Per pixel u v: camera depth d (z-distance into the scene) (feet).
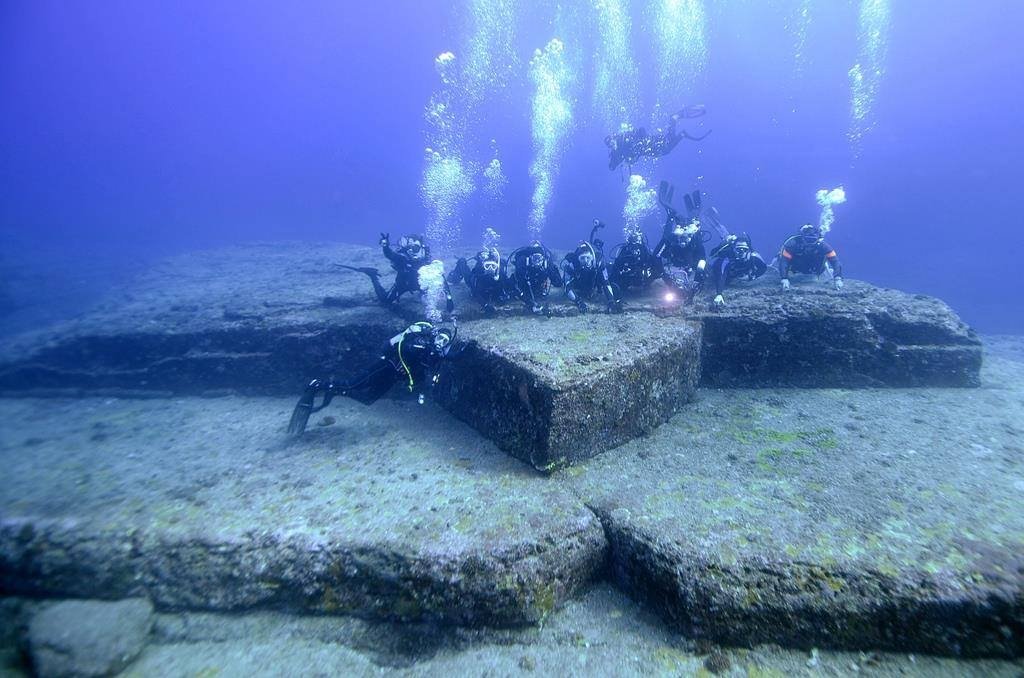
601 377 12.77
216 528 10.55
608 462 12.85
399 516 10.75
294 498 11.69
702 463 12.67
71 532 10.66
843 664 8.51
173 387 20.15
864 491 11.02
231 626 10.09
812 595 8.68
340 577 10.00
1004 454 12.53
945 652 8.40
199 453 14.74
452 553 9.61
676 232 20.34
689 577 9.09
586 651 9.16
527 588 9.59
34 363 20.42
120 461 14.37
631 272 18.99
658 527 10.09
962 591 8.30
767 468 12.27
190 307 22.62
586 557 10.34
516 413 13.11
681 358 15.52
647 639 9.27
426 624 9.82
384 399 18.53
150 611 10.21
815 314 17.35
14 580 10.68
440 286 19.21
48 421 17.70
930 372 17.35
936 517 9.95
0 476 13.44
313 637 9.82
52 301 42.22
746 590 8.85
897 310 17.71
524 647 9.36
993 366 20.33
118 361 20.51
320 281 26.61
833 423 14.70
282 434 15.94
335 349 19.51
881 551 9.05
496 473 12.46
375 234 129.90
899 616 8.45
